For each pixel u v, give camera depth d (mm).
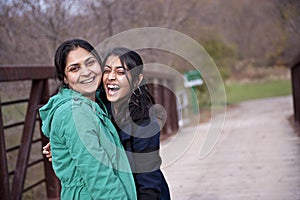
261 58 18469
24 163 3035
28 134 3096
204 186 3473
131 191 1458
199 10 11516
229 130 6633
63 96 1521
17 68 2848
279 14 13547
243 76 18484
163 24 9023
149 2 8984
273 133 5871
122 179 1457
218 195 3225
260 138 5527
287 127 6293
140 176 1511
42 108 1551
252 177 3654
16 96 4934
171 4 9477
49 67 3285
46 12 7035
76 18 7340
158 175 1528
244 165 4105
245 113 9914
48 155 1737
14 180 2996
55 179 3375
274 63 18391
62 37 6984
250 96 16031
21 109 4938
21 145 3072
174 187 3500
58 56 1551
